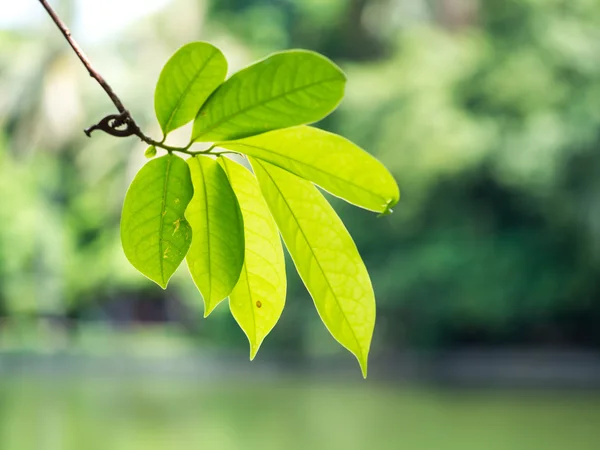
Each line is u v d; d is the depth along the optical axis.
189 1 25.14
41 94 24.59
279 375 19.41
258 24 24.36
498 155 17.50
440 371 19.41
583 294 18.73
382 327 20.31
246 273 0.85
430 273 18.80
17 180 24.94
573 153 17.02
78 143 26.19
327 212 0.78
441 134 17.59
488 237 19.11
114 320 30.84
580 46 17.17
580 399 13.80
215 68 0.67
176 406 13.59
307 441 9.99
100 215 27.33
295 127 0.71
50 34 24.48
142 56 25.73
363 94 18.56
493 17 18.52
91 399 14.70
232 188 0.78
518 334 20.91
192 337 25.98
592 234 17.28
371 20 23.05
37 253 25.86
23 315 26.83
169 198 0.74
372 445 9.62
